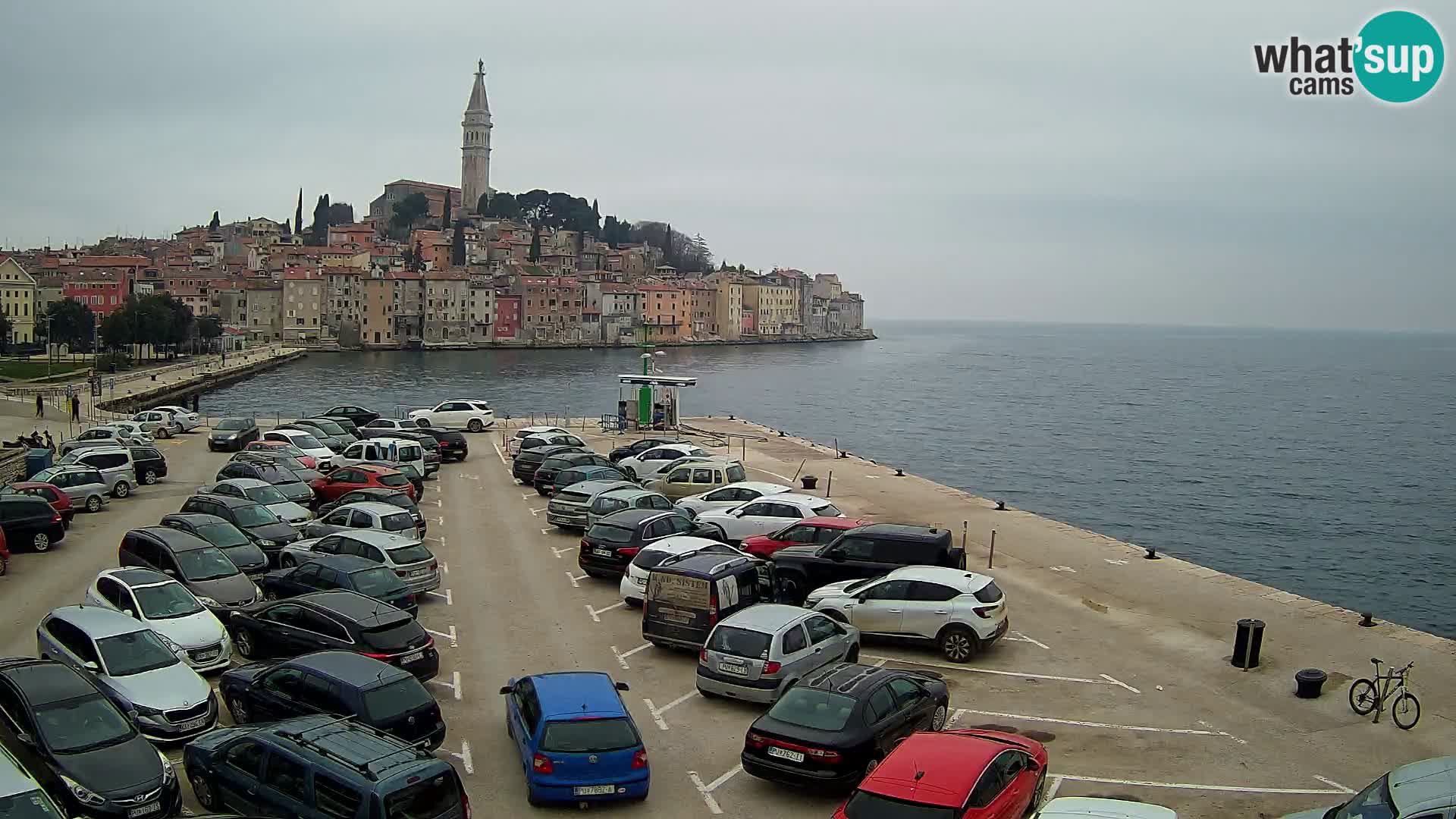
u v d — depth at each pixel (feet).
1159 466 306.96
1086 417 444.96
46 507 104.63
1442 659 77.30
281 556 89.10
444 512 129.90
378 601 69.26
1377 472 303.27
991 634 75.51
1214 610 90.22
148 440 179.32
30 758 48.67
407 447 145.89
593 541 95.35
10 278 612.29
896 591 77.92
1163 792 54.95
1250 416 458.09
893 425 404.77
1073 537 120.26
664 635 74.54
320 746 45.85
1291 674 74.02
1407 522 232.12
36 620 79.77
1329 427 419.74
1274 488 273.75
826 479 160.97
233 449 181.78
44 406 257.75
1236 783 56.24
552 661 74.18
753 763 53.01
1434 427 423.23
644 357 226.79
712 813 51.83
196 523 91.04
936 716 59.21
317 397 420.77
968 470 293.84
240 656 70.85
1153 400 537.24
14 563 98.27
